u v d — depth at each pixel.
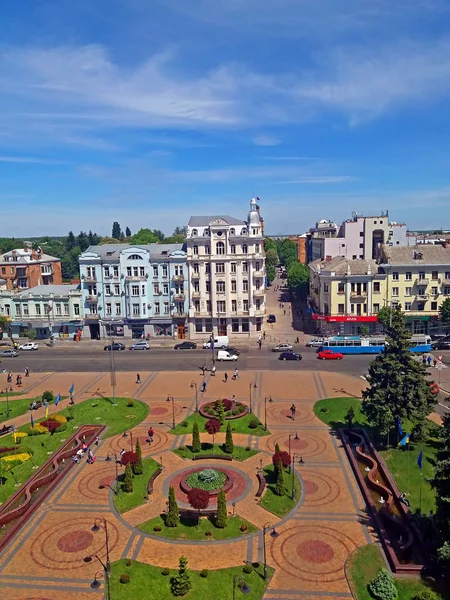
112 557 36.09
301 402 66.88
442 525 33.53
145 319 107.62
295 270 156.12
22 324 111.06
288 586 33.06
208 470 46.91
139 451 48.38
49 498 44.28
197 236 104.50
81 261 107.56
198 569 34.69
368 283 100.50
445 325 100.00
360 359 88.75
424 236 170.38
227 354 89.00
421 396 50.16
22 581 33.84
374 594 31.89
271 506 42.34
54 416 62.00
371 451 51.78
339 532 38.69
